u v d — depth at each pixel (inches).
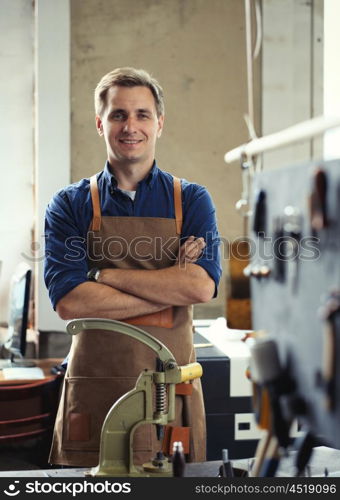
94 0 144.6
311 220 42.5
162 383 62.2
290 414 45.4
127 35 145.9
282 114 147.2
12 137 151.6
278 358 47.2
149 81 88.0
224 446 99.6
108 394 84.4
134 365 84.5
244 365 99.5
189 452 82.8
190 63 146.9
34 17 150.0
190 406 83.8
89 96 146.1
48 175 145.9
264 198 50.6
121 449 62.4
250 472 61.1
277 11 145.3
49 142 145.3
